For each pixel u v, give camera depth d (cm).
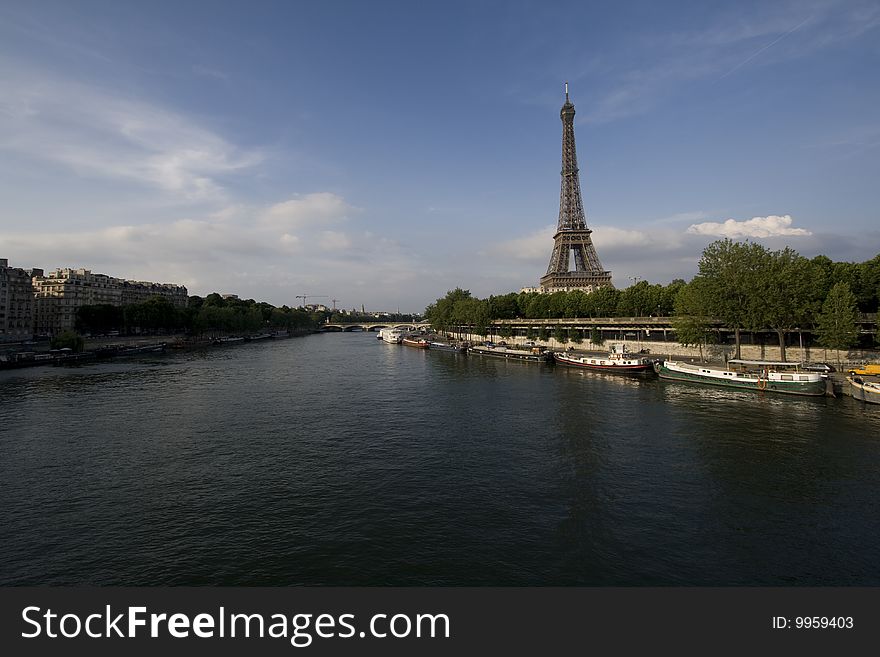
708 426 5062
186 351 17062
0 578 2417
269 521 2975
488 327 17800
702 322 9006
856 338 7619
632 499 3272
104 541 2750
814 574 2414
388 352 16975
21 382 8744
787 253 8362
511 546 2678
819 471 3703
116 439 4788
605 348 12575
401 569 2464
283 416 5828
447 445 4544
